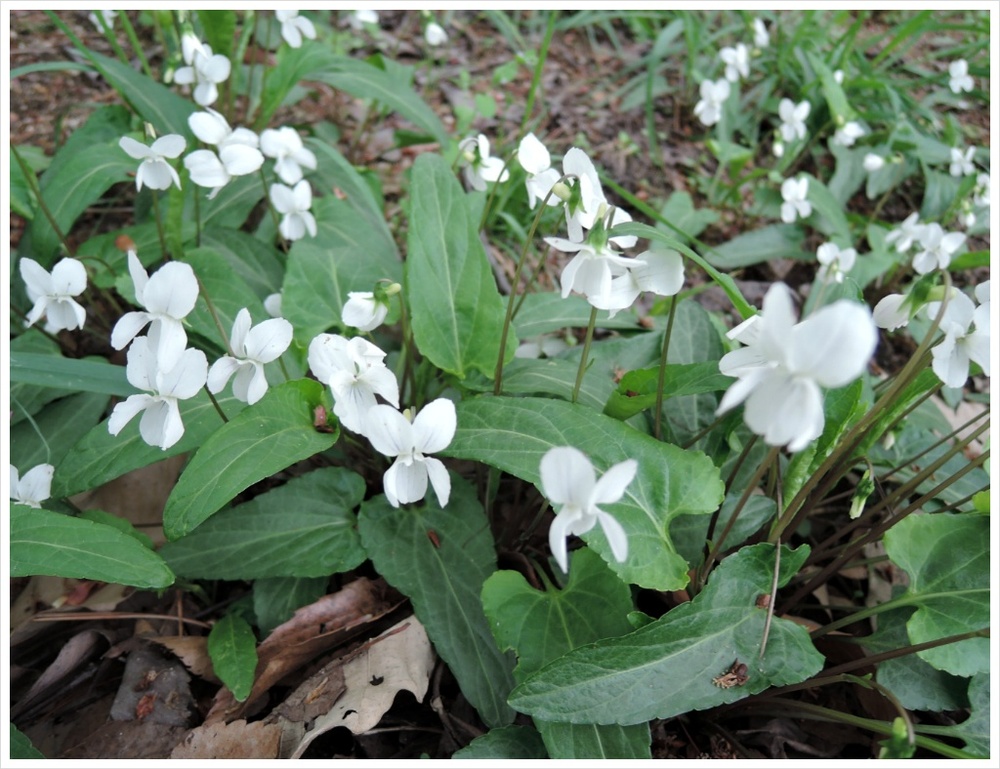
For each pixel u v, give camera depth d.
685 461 0.16
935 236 0.29
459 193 0.21
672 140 0.42
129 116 0.28
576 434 0.16
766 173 0.37
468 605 0.18
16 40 0.38
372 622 0.18
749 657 0.15
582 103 0.43
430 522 0.19
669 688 0.15
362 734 0.17
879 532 0.18
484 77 0.43
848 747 0.17
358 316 0.18
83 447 0.18
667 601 0.18
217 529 0.18
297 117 0.37
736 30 0.46
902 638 0.17
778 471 0.18
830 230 0.35
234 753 0.16
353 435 0.21
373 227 0.26
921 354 0.15
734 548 0.19
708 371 0.17
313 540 0.18
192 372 0.15
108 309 0.25
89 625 0.19
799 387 0.11
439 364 0.20
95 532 0.16
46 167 0.30
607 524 0.12
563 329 0.28
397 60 0.43
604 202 0.15
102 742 0.16
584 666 0.15
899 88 0.45
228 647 0.17
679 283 0.16
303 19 0.29
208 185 0.21
